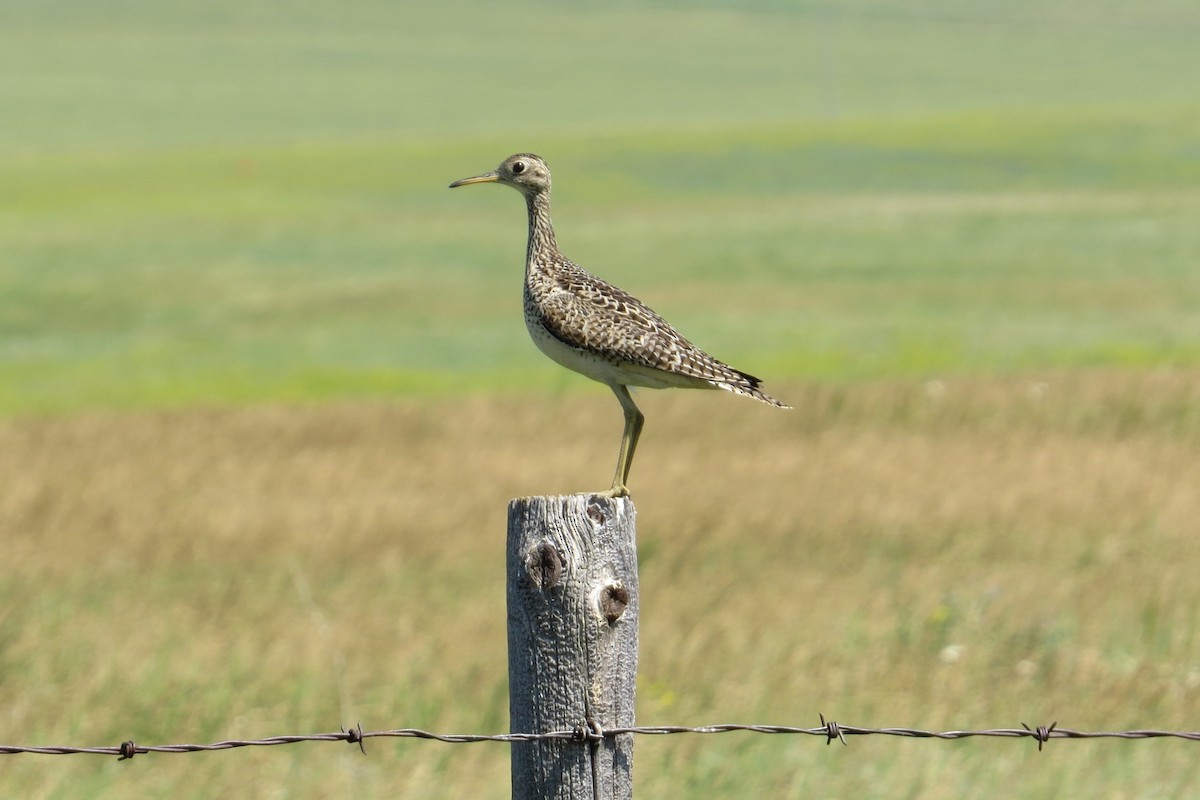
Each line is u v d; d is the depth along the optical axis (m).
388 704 10.78
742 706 10.48
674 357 9.48
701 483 18.86
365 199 61.94
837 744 9.81
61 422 24.02
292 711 10.73
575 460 20.78
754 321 37.06
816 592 13.62
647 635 12.12
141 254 49.06
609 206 59.47
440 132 84.88
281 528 16.69
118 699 10.95
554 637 5.80
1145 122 78.00
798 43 134.25
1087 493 17.61
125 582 14.51
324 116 94.31
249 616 13.25
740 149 73.12
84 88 105.81
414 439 22.58
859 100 99.56
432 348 34.28
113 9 145.38
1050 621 12.27
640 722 10.20
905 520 16.48
